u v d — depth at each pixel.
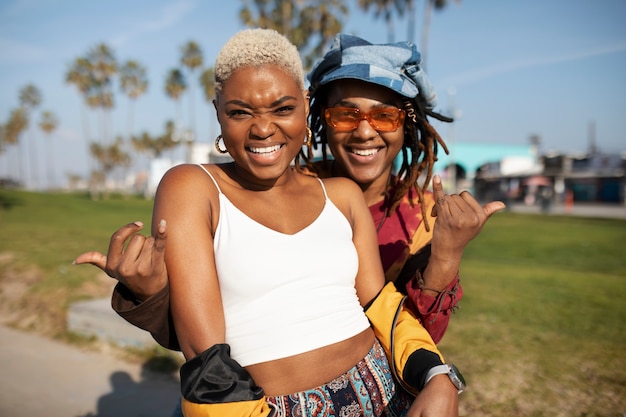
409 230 2.41
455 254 1.86
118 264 1.46
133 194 73.88
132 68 65.00
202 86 45.91
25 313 6.89
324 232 1.78
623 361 4.98
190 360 1.48
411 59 2.34
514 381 4.56
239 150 1.70
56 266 8.66
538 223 25.03
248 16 32.91
